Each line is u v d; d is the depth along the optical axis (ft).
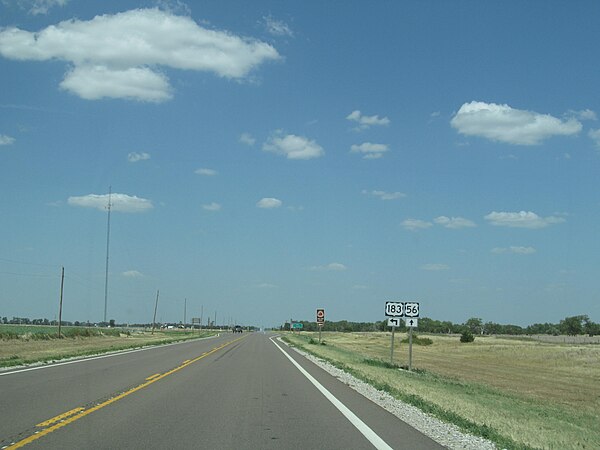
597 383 144.87
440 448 38.42
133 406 55.36
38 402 56.65
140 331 502.79
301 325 547.08
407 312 112.37
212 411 53.42
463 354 248.93
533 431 47.42
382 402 61.52
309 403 60.08
